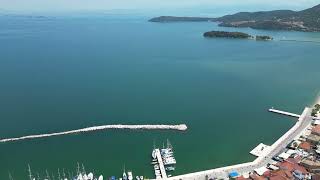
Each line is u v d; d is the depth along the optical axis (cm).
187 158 17325
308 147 17088
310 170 15062
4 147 19250
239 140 19388
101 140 19850
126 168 16500
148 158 17475
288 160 16075
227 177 15175
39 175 16250
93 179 15475
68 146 19200
